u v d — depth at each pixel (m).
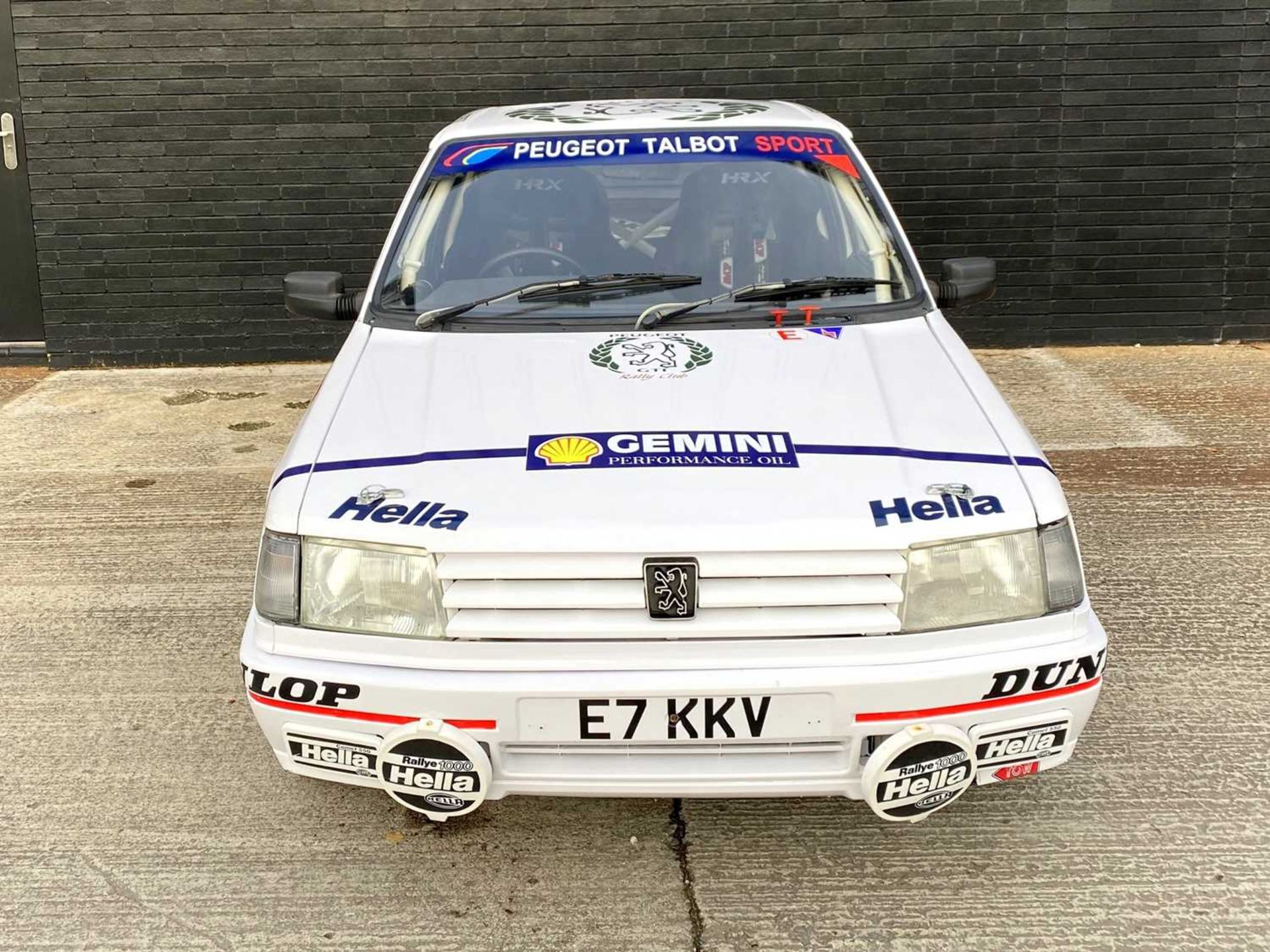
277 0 6.81
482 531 2.27
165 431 6.16
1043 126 7.05
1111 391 6.56
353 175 7.09
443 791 2.35
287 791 3.03
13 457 5.77
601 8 6.86
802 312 3.22
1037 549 2.35
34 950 2.46
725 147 3.67
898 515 2.29
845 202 3.56
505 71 6.95
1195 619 3.91
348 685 2.30
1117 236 7.25
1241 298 7.37
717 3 6.86
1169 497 5.02
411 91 6.97
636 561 2.25
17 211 7.21
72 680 3.60
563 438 2.54
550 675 2.26
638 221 3.53
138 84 6.92
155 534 4.78
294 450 2.63
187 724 3.35
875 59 6.95
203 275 7.24
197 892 2.64
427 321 3.22
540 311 3.25
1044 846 2.76
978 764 2.38
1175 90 6.98
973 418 2.66
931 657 2.29
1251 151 7.09
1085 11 6.87
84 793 3.02
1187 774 3.04
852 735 2.29
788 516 2.28
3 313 7.41
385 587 2.31
